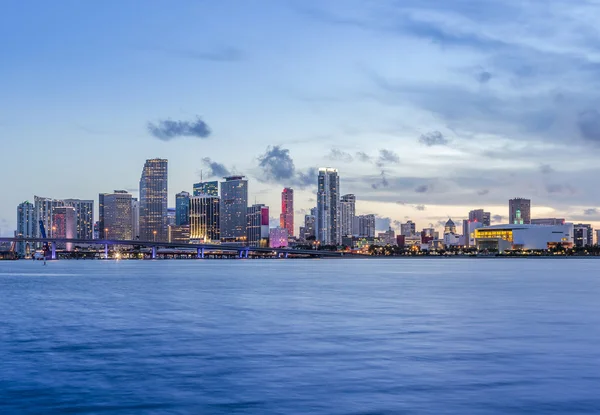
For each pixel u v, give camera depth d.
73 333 64.81
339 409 34.88
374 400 36.53
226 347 54.69
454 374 42.94
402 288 136.38
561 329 65.06
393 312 82.88
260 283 161.50
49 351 53.69
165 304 97.75
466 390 38.62
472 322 71.31
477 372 43.53
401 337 59.59
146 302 101.94
